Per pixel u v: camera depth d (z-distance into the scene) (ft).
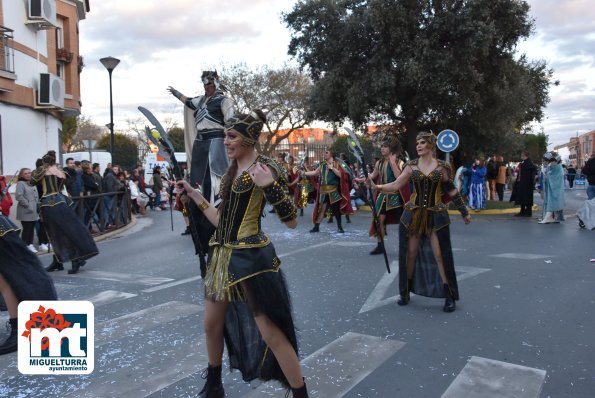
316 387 11.34
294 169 56.85
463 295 18.81
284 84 118.62
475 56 54.70
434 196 16.66
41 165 24.47
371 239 33.35
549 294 18.85
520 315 16.37
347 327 15.37
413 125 61.82
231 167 9.77
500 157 68.33
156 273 24.14
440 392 11.06
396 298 18.53
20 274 14.19
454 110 59.72
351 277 22.04
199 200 10.47
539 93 93.04
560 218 43.50
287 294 9.45
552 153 42.93
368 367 12.39
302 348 13.67
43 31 51.70
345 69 58.65
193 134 21.27
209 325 10.03
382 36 54.80
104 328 15.61
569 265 24.09
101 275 24.00
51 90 49.44
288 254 27.86
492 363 12.57
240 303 10.05
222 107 19.76
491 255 26.91
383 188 16.92
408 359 12.87
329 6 59.11
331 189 36.37
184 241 34.86
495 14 55.31
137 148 136.05
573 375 11.85
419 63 53.06
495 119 61.21
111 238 39.22
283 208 9.12
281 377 9.73
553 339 14.20
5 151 44.14
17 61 45.98
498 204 60.08
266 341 9.20
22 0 46.96
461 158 70.13
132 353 13.57
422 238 17.20
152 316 16.80
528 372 12.01
